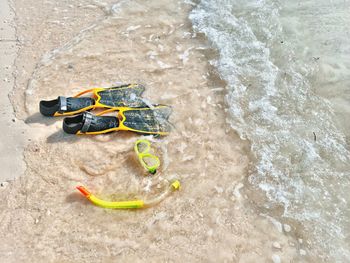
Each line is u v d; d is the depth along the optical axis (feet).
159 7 8.92
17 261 4.76
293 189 5.45
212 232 5.00
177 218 5.15
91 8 8.86
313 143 6.01
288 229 5.04
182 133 6.20
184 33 8.20
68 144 6.02
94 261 4.76
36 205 5.31
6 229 5.07
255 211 5.23
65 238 4.98
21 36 8.08
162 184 5.53
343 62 7.25
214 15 8.57
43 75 7.22
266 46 7.72
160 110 6.46
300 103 6.62
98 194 5.43
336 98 6.68
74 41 7.95
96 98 6.55
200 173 5.67
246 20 8.37
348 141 6.03
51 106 6.34
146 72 7.30
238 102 6.67
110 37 8.07
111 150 5.93
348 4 8.47
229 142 6.08
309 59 7.36
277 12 8.48
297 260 4.75
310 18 8.24
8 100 6.73
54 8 8.86
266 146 6.01
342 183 5.51
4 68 7.38
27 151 5.93
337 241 4.91
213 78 7.15
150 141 6.06
